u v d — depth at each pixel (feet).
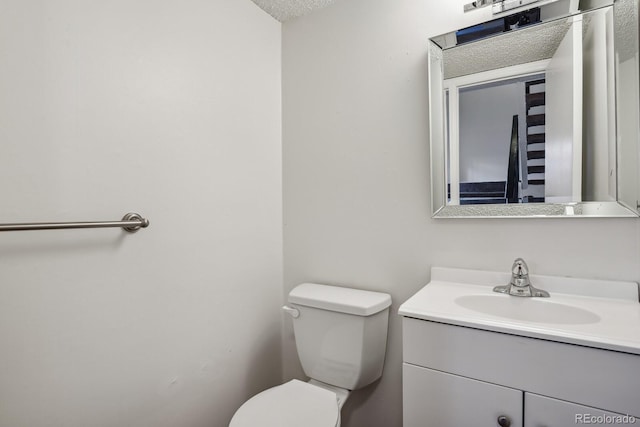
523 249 3.88
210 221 4.41
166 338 3.85
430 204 4.41
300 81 5.54
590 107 3.52
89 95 3.16
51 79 2.90
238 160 4.86
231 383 4.71
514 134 3.91
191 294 4.15
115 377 3.35
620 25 3.37
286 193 5.68
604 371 2.48
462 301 3.70
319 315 4.54
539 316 3.49
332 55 5.22
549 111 3.72
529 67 3.83
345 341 4.33
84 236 3.13
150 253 3.69
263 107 5.34
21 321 2.72
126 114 3.46
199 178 4.26
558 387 2.63
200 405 4.25
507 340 2.82
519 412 2.78
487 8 4.07
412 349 3.30
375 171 4.85
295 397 3.96
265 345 5.34
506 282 3.93
